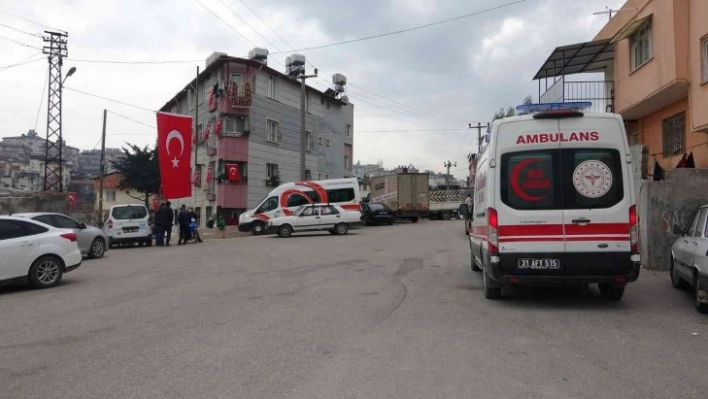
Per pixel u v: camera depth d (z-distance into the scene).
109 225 23.00
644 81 15.57
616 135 8.13
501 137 8.38
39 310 8.93
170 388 4.95
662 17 14.47
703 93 13.08
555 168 8.17
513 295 9.48
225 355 5.96
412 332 6.89
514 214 8.21
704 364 5.50
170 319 7.90
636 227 8.02
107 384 5.10
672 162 15.76
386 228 33.16
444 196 48.12
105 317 8.18
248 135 38.78
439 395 4.68
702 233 8.40
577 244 8.05
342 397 4.66
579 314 7.90
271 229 27.38
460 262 14.53
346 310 8.33
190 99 46.03
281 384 5.00
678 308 8.25
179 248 22.06
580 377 5.12
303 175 33.28
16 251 11.18
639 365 5.48
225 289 10.59
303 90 33.69
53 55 41.00
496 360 5.67
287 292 10.08
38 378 5.32
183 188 29.44
